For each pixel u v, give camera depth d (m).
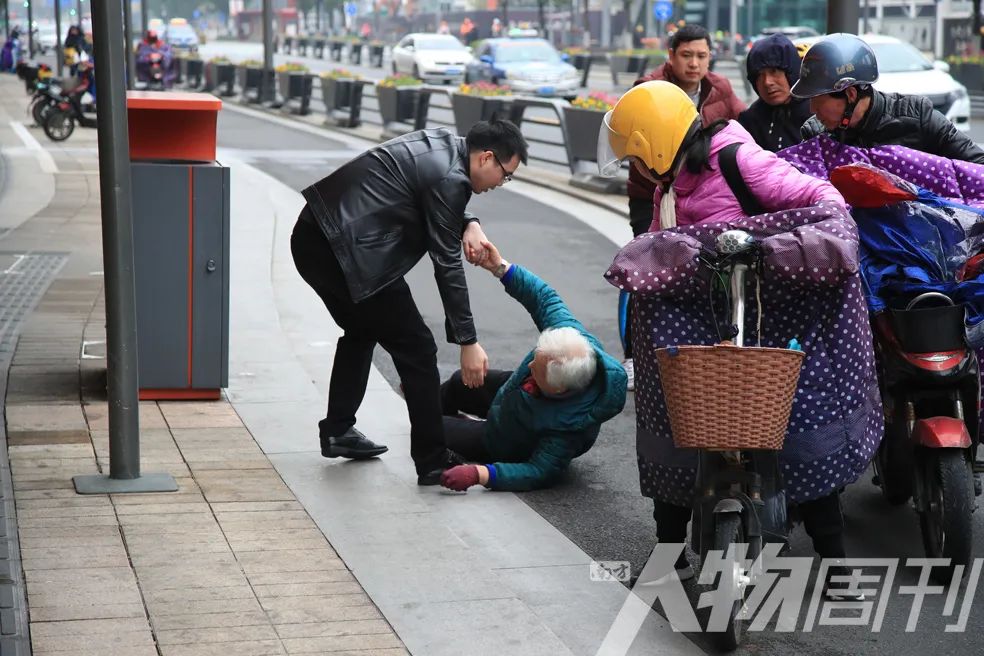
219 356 9.61
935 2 64.56
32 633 5.56
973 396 6.70
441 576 6.46
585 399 7.99
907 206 6.79
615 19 105.88
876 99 7.43
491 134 7.54
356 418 9.32
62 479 7.68
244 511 7.31
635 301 6.23
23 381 9.76
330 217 7.54
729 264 5.86
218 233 9.48
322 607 6.00
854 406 6.13
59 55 59.94
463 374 7.69
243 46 148.50
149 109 9.40
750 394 5.48
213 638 5.59
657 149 6.18
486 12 124.38
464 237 8.01
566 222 20.64
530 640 5.73
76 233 17.84
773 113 9.02
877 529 7.55
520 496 8.00
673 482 6.23
